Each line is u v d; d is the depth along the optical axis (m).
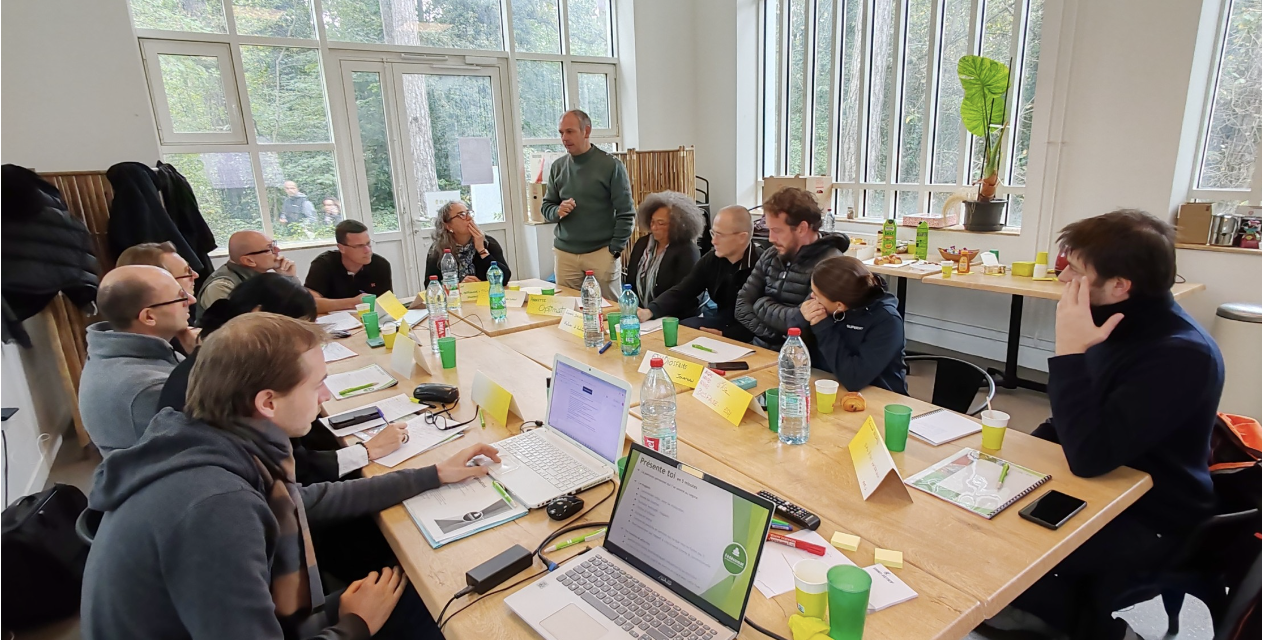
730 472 1.38
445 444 1.59
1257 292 2.95
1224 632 1.08
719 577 0.91
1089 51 3.28
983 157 4.09
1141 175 3.22
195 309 3.14
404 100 4.73
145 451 0.97
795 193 2.47
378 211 4.80
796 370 1.65
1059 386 1.35
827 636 0.86
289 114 4.38
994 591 0.97
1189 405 1.26
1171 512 1.34
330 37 4.40
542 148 5.42
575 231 3.99
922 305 4.46
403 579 1.26
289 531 1.09
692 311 3.15
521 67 5.16
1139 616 1.79
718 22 5.42
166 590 0.93
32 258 2.62
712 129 5.70
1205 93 3.12
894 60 4.46
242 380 1.02
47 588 1.97
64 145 3.59
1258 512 1.23
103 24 3.59
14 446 2.46
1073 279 1.40
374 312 2.62
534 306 2.94
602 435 1.39
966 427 1.56
